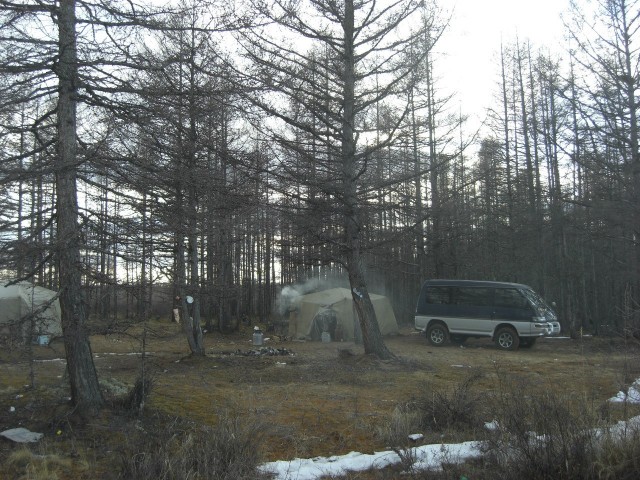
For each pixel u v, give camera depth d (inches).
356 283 539.8
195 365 525.0
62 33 259.1
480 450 221.0
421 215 612.4
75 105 270.5
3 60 240.5
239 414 289.9
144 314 288.4
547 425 205.3
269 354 633.6
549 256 1088.8
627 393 267.6
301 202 525.0
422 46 510.9
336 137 523.8
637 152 684.7
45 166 249.6
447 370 495.5
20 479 200.4
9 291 694.5
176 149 296.0
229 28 286.7
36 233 254.5
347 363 513.7
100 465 217.0
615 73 692.1
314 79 529.3
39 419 268.2
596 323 1029.2
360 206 546.3
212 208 333.1
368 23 518.0
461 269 1152.8
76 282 261.1
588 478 183.0
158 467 198.8
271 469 212.2
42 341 539.5
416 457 221.5
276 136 489.7
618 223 714.8
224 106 336.5
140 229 276.2
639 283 789.9
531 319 715.4
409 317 1352.1
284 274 1492.4
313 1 498.3
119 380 398.6
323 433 273.3
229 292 429.1
